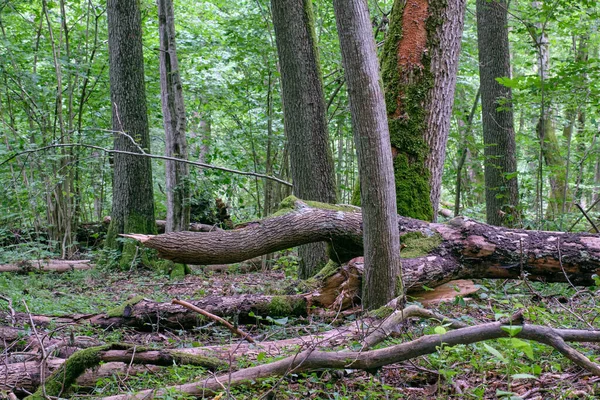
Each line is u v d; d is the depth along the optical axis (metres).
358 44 4.80
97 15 13.95
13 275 9.87
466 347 3.87
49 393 3.58
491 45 10.84
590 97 8.87
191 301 5.82
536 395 3.31
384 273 5.05
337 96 12.27
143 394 3.45
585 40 13.64
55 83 13.10
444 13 6.92
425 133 6.89
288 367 3.54
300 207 6.00
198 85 12.28
